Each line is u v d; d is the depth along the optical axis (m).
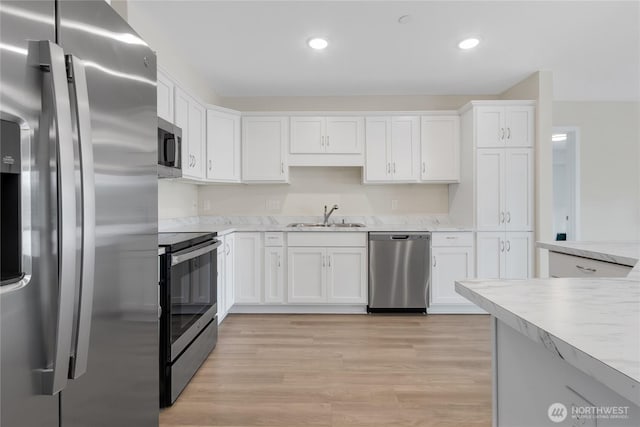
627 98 4.28
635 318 0.69
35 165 0.72
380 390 2.01
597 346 0.55
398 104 4.04
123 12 2.18
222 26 2.52
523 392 0.81
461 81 3.62
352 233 3.43
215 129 3.39
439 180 3.72
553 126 4.37
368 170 3.73
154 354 1.27
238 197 4.05
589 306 0.78
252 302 3.45
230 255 3.30
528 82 3.49
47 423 0.76
